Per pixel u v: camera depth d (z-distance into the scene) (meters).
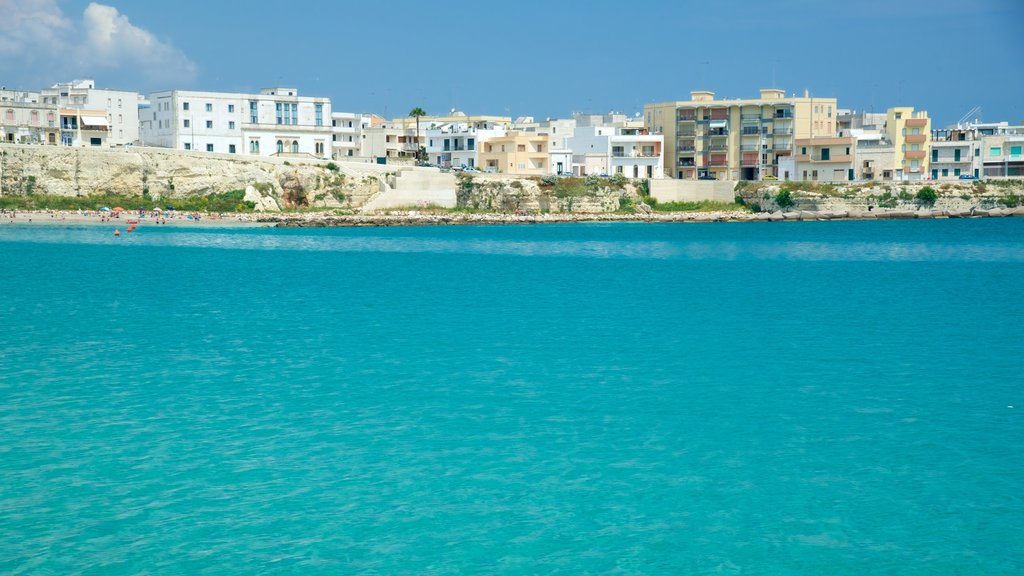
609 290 83.06
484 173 186.75
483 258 116.12
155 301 72.31
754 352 51.66
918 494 29.16
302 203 173.25
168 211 159.88
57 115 176.75
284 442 34.19
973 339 55.94
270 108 189.88
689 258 117.56
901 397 40.75
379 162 198.62
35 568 24.39
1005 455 32.62
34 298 72.69
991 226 173.88
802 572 24.38
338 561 25.00
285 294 78.44
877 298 77.25
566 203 186.50
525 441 34.41
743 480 30.44
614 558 25.19
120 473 30.83
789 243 140.88
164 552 25.36
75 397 40.34
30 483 29.89
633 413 38.22
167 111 182.25
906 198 190.00
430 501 28.80
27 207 153.88
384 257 116.00
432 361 48.84
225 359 49.06
